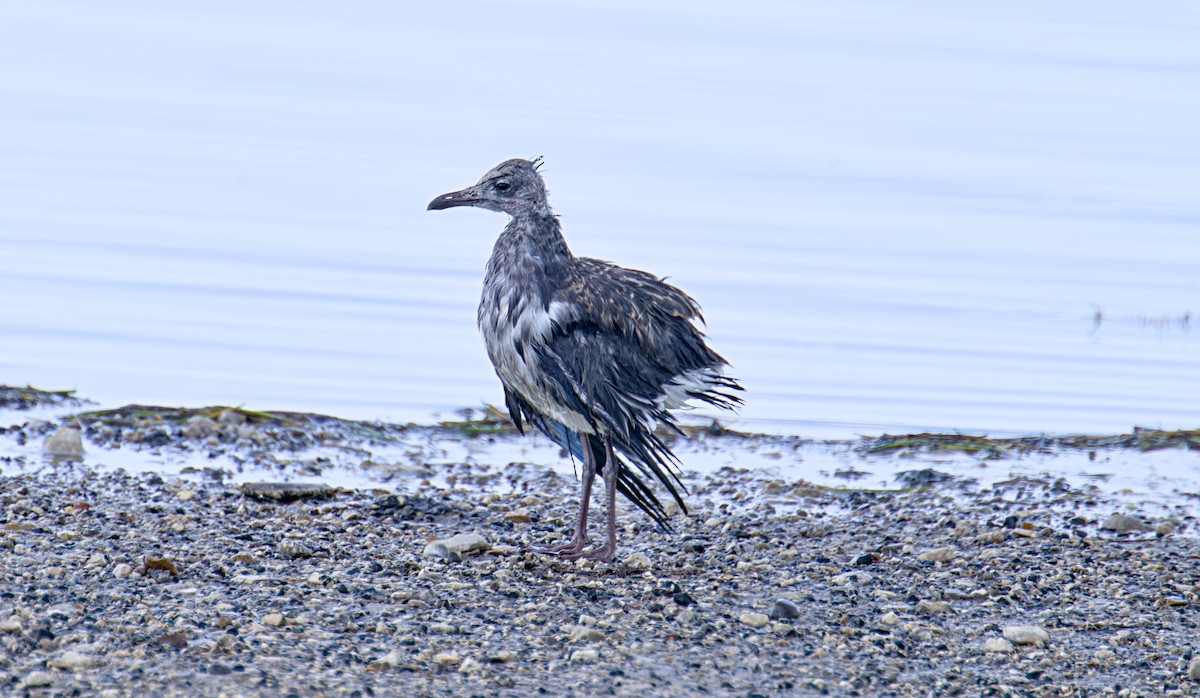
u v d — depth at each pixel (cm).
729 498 1661
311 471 1720
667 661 1088
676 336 1359
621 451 1362
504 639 1116
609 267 1383
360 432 1902
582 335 1336
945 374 2266
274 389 2111
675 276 2773
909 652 1142
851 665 1105
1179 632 1212
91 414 1889
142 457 1733
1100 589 1320
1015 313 2606
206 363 2216
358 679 1016
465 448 1873
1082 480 1759
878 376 2252
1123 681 1102
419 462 1792
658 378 1345
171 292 2586
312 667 1032
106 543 1334
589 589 1254
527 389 1383
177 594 1179
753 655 1112
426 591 1215
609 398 1330
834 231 3133
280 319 2462
